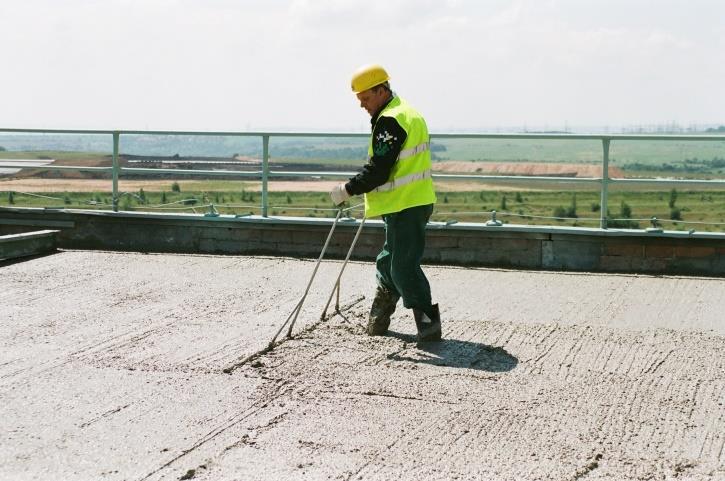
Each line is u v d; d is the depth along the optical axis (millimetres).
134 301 8695
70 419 5586
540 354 6977
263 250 11273
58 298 8805
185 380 6305
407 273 7125
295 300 8742
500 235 10508
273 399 5945
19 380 6301
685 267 10148
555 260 10414
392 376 6414
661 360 6824
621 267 10273
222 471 4867
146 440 5273
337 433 5383
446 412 5727
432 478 4793
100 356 6859
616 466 4961
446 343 7258
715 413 5738
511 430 5445
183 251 11586
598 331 7648
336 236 10984
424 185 7102
